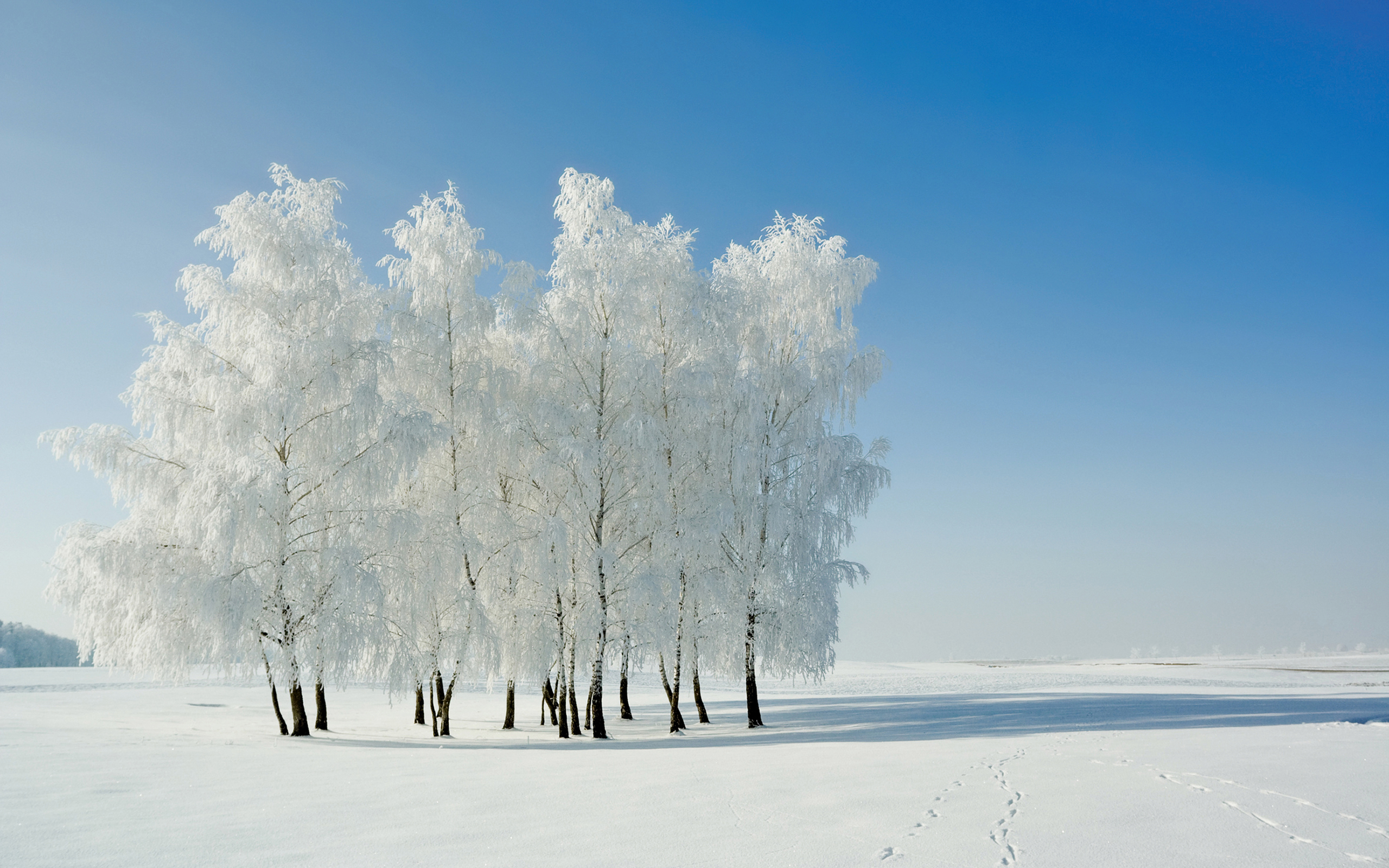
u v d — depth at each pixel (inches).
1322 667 2822.3
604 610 800.9
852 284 967.0
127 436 768.3
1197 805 342.0
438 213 885.8
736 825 313.0
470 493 826.8
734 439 888.9
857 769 468.1
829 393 928.9
